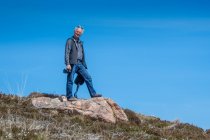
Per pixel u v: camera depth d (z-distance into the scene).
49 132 16.28
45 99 22.64
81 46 23.06
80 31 22.81
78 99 23.06
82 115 21.67
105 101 22.73
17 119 18.23
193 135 22.48
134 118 23.41
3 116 18.59
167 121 24.94
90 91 23.05
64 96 22.94
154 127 22.72
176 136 21.39
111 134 18.86
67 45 22.66
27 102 22.62
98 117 21.78
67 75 22.73
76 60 22.67
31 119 19.08
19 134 15.39
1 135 14.91
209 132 24.33
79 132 17.86
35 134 15.45
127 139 18.41
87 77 22.97
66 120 20.42
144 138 19.19
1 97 22.78
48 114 21.19
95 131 19.05
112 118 22.05
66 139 15.97
